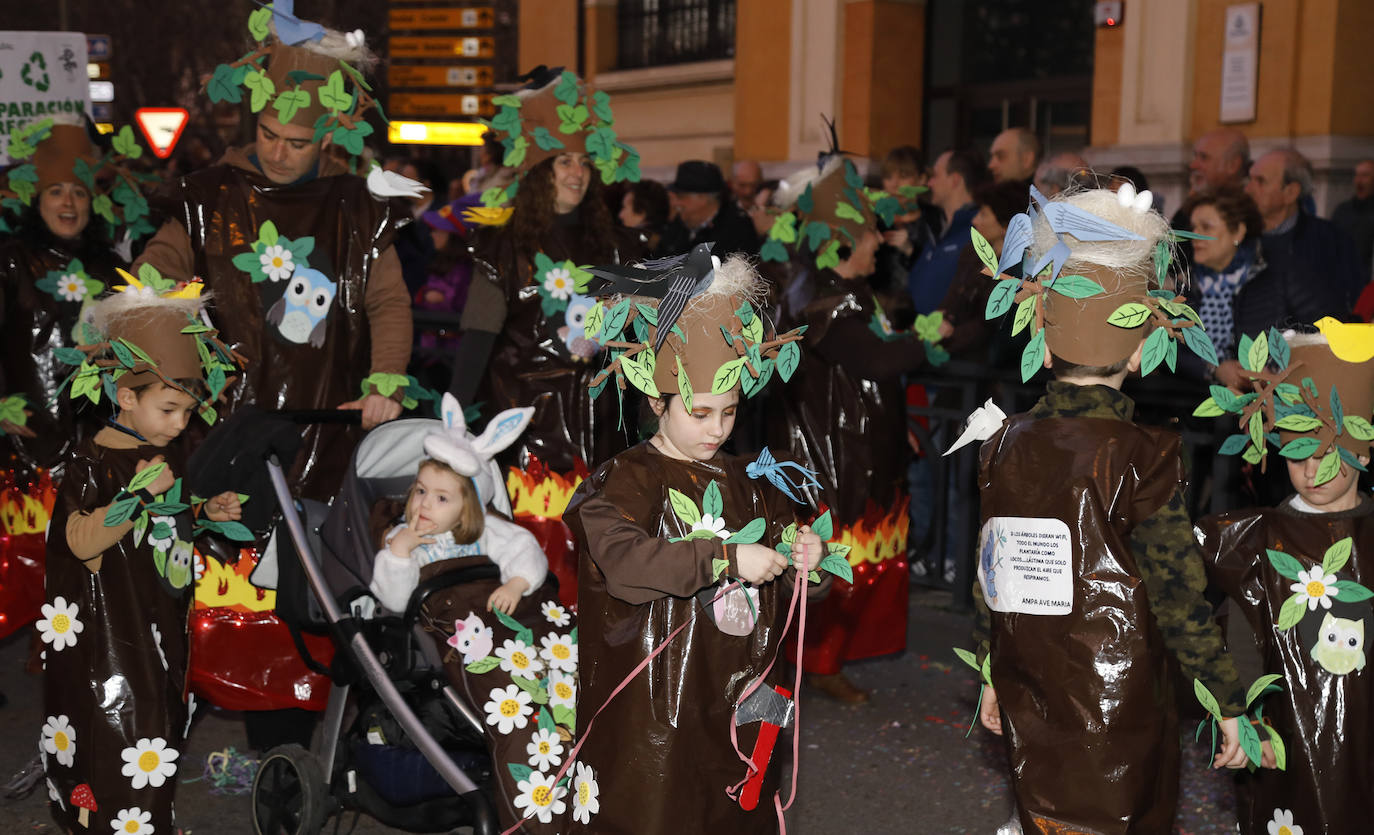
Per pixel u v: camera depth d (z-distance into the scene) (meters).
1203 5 9.26
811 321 4.65
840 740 4.64
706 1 14.65
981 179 6.46
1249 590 2.98
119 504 3.16
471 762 3.52
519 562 3.53
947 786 4.25
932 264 6.54
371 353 4.32
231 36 25.25
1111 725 2.70
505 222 4.70
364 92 4.24
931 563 6.46
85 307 3.43
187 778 4.27
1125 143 9.82
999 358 5.86
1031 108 11.36
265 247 4.13
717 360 2.70
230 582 4.14
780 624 2.83
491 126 4.61
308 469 4.23
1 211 5.20
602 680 2.80
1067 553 2.73
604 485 2.78
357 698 3.71
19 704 4.94
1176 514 2.72
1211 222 5.21
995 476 2.86
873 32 11.90
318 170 4.38
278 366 4.17
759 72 13.26
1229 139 6.62
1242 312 5.21
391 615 3.49
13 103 6.31
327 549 3.55
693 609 2.73
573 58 16.23
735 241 7.13
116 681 3.26
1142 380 5.57
